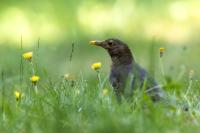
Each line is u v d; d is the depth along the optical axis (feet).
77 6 94.99
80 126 30.96
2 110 33.73
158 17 92.43
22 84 39.81
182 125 31.17
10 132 31.50
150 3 94.79
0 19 93.56
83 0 95.81
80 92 35.83
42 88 37.11
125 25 90.48
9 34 89.56
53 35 87.76
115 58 38.70
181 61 72.13
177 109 33.04
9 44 85.46
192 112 33.37
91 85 38.27
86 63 75.41
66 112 32.71
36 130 30.83
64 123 31.40
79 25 90.02
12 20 93.20
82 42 82.69
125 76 36.40
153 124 30.22
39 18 93.20
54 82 38.50
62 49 80.28
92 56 77.61
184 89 37.81
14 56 75.05
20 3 96.73
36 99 35.19
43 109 33.71
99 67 37.04
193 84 39.19
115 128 29.48
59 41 84.74
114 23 91.09
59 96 35.42
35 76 36.19
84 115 32.55
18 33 89.71
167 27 89.92
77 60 76.64
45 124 31.12
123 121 30.22
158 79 39.63
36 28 90.53
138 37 86.63
